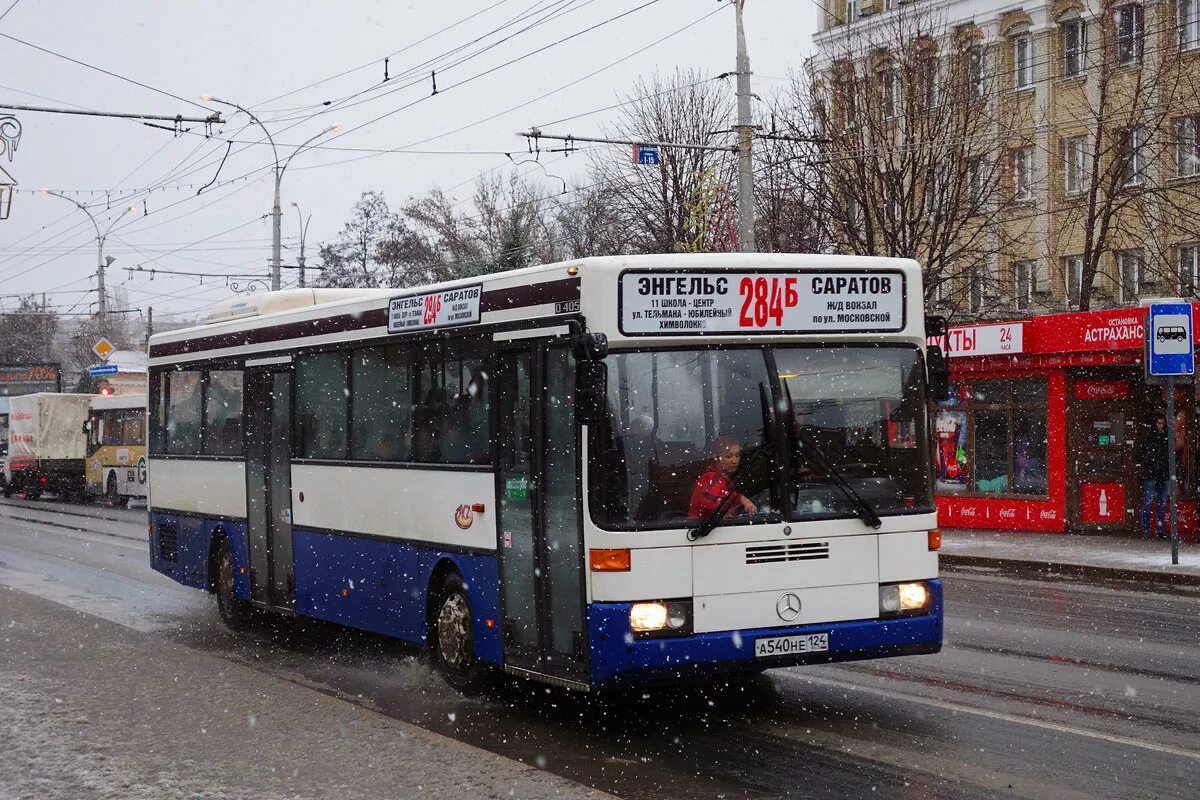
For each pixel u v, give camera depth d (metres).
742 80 24.02
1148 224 29.70
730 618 8.73
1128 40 33.69
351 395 12.41
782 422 8.95
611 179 44.38
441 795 6.82
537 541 9.45
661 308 8.89
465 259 53.59
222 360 15.26
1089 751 8.02
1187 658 11.28
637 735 9.05
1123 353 21.27
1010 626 13.31
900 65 29.30
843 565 8.99
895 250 28.45
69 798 6.95
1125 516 22.47
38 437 46.16
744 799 7.26
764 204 34.47
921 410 9.37
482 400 10.23
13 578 20.30
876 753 8.16
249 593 14.57
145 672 10.80
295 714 9.01
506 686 10.87
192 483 16.08
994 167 30.19
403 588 11.46
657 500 8.70
